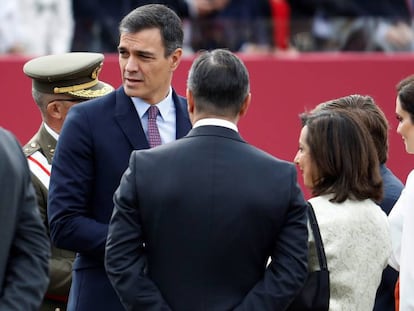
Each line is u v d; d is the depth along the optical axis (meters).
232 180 14.39
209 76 14.58
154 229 14.34
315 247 15.06
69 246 16.41
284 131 30.95
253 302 14.26
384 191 17.16
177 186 14.32
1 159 12.88
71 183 16.44
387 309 17.16
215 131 14.62
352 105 17.11
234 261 14.34
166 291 14.33
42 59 19.09
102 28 31.64
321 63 31.16
